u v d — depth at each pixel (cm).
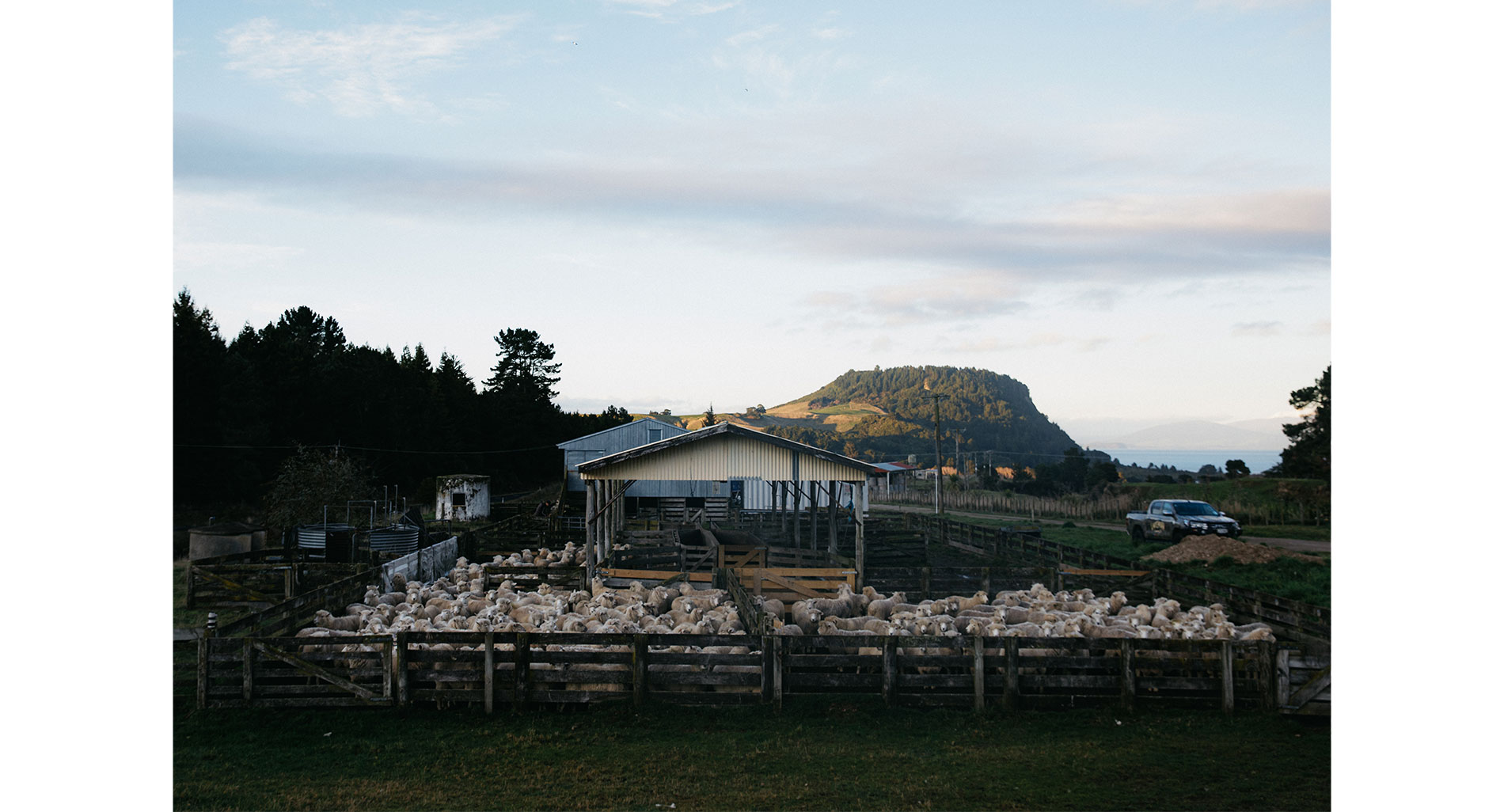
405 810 988
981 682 1324
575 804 1006
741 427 2419
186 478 4853
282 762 1131
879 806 1001
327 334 8762
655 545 3356
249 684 1318
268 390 5984
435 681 1327
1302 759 1143
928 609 1878
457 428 8512
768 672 1329
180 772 1096
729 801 1016
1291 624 1741
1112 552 3656
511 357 11594
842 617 1859
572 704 1330
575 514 4644
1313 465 5950
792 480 2427
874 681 1338
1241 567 3006
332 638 1323
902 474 11131
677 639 1335
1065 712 1314
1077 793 1038
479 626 1622
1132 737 1223
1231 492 5756
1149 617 1889
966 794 1036
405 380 8100
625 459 2436
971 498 7512
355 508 4038
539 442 9938
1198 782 1071
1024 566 3078
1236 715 1303
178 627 1970
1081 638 1346
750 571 2222
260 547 2955
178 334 4984
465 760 1137
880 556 3222
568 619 1596
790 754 1156
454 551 3084
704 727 1251
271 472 5409
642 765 1118
